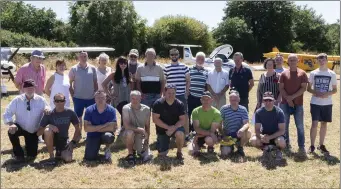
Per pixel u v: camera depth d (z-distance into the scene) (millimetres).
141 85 5508
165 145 5035
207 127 5141
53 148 4797
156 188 3951
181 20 35469
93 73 5605
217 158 4957
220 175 4332
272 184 4070
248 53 38250
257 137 5020
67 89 5430
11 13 35344
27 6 36188
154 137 6180
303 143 5242
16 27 35156
